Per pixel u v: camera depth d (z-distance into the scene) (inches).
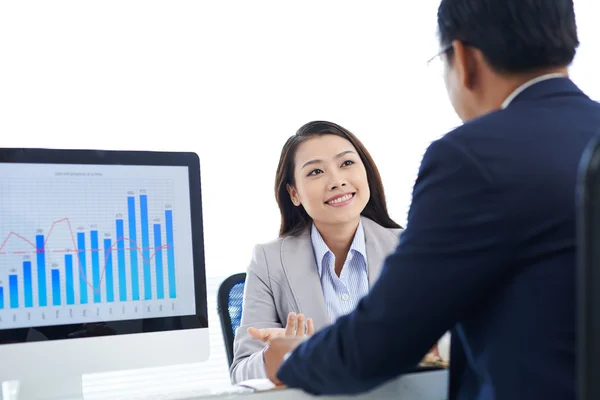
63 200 49.1
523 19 33.3
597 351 21.3
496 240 28.4
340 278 73.2
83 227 49.4
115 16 124.6
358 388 31.7
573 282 27.7
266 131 132.0
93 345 48.6
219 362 126.4
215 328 126.5
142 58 125.8
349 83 137.9
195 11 129.3
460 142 30.7
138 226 50.8
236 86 131.0
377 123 138.8
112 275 49.7
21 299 47.3
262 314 70.6
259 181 130.6
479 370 31.3
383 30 140.3
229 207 128.4
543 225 28.3
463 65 35.1
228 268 127.3
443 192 29.8
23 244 47.8
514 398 28.2
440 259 28.8
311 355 32.7
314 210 71.4
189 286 51.8
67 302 48.4
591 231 21.3
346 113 137.3
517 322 28.5
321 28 136.7
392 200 137.8
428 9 142.6
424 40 142.0
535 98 33.2
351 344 30.2
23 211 48.1
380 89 139.5
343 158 71.9
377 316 29.4
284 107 133.6
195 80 128.6
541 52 33.6
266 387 40.4
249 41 132.3
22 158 48.3
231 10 131.6
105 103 123.1
